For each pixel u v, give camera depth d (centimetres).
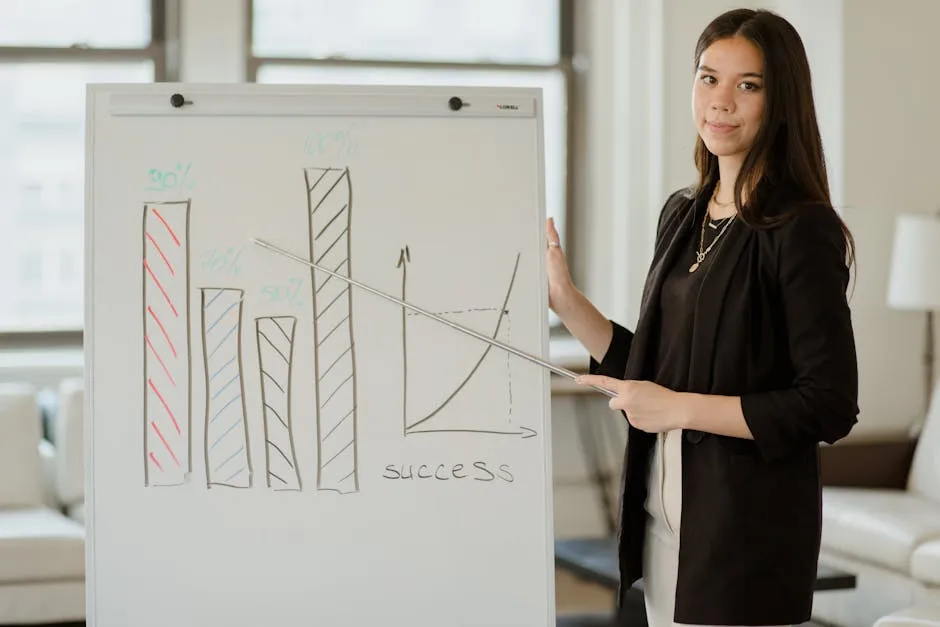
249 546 216
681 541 191
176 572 215
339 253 220
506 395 220
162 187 218
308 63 510
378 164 221
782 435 183
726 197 201
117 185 217
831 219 186
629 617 388
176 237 217
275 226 219
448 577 219
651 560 206
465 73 531
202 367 217
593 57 539
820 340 181
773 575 188
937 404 437
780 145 192
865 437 490
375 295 219
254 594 216
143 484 215
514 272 222
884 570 384
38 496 415
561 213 546
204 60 493
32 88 491
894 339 496
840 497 418
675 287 200
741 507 187
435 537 219
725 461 188
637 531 207
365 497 218
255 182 219
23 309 495
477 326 221
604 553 386
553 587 221
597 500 527
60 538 374
